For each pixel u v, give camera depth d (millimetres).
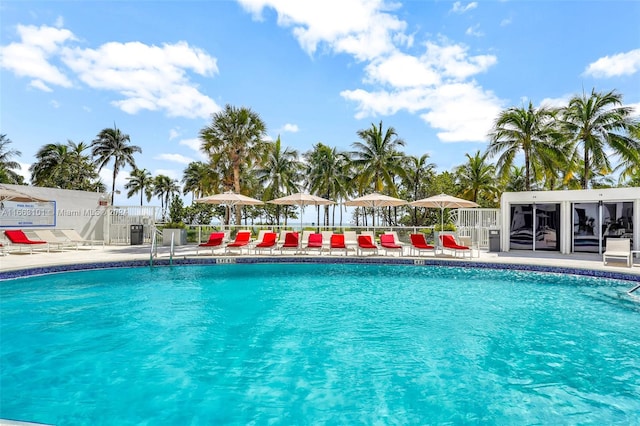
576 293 8125
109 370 4051
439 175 35625
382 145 29469
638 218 13070
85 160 37156
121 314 6250
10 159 35281
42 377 3871
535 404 3402
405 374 4016
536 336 5262
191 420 3104
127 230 17391
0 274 8500
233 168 22891
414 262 11820
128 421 3080
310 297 7668
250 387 3699
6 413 3176
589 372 4094
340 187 34000
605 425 3064
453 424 3074
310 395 3545
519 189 35875
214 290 8281
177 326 5629
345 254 13180
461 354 4594
